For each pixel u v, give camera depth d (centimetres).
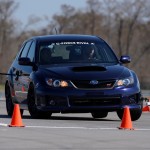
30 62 4478
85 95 4144
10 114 4884
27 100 4438
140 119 4559
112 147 2953
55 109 4172
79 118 4681
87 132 3462
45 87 4206
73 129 3594
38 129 3566
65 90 4162
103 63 4503
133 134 3425
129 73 4306
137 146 3000
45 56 4516
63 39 4644
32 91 4350
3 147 2906
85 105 4169
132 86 4250
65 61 4494
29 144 3000
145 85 14512
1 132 3412
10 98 4878
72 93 4150
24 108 4553
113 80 4206
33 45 4675
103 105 4184
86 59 4522
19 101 4656
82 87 4169
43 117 4344
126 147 2962
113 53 4634
